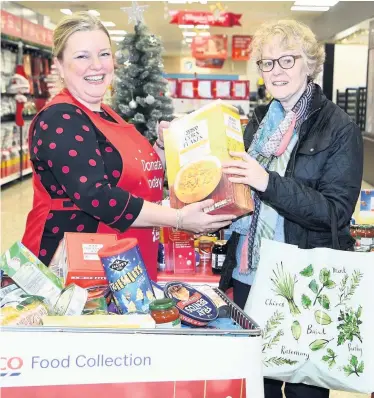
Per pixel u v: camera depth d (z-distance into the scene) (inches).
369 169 467.8
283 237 85.3
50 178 79.0
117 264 61.9
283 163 82.8
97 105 85.4
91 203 72.7
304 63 81.5
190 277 126.0
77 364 53.1
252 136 93.0
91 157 74.7
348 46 749.3
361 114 555.2
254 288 77.8
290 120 82.4
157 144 93.9
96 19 82.4
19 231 276.8
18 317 56.6
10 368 52.2
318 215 76.9
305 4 518.9
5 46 442.3
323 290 75.6
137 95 202.8
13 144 443.8
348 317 74.8
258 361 55.9
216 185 72.6
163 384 54.1
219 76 316.8
